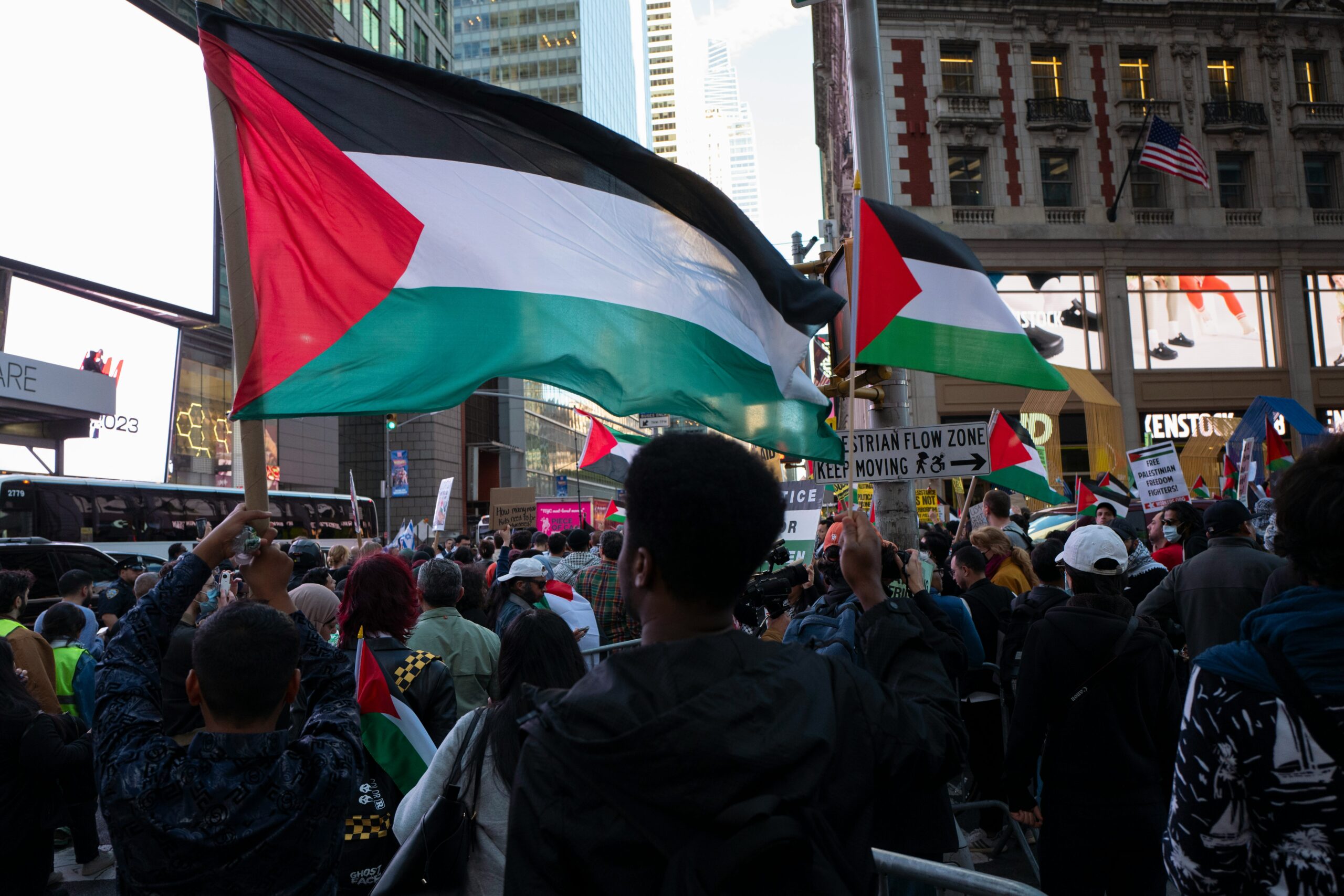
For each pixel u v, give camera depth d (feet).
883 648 6.37
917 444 21.99
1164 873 12.62
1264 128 110.73
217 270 113.50
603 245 15.26
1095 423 81.92
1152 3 110.93
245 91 13.33
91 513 68.49
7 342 86.58
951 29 108.58
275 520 89.81
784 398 17.19
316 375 12.94
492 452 228.84
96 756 7.11
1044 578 18.93
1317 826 5.87
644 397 15.26
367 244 13.55
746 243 16.05
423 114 14.30
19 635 19.94
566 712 4.75
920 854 11.33
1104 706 12.51
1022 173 108.27
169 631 7.79
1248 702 6.08
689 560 5.06
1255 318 110.63
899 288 19.58
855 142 26.27
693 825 4.35
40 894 14.21
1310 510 6.31
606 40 378.12
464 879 8.90
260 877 6.80
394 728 11.48
